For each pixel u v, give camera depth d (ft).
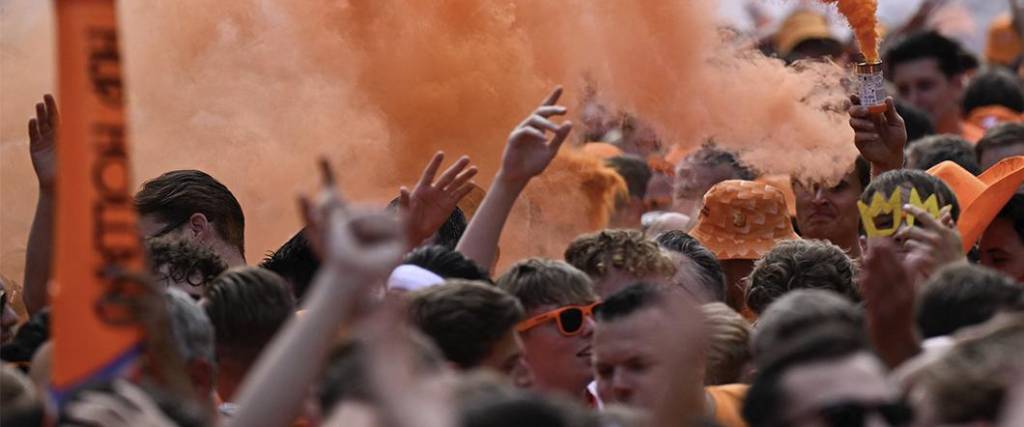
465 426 26.91
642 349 38.40
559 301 42.78
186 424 28.09
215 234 51.03
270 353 25.98
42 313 42.52
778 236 55.93
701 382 38.78
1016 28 110.42
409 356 26.32
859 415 28.22
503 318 37.45
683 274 49.49
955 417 28.30
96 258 27.86
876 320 34.01
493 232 45.75
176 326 34.22
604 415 28.78
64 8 27.73
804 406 28.37
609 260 47.19
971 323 34.96
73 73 27.78
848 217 58.54
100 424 27.30
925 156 65.21
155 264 44.98
